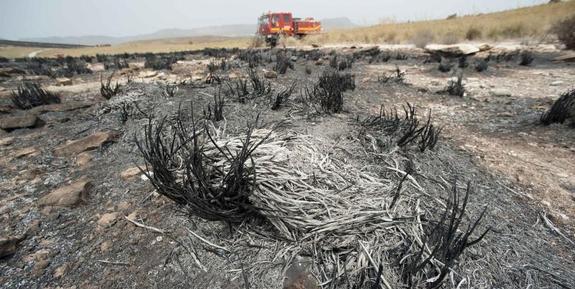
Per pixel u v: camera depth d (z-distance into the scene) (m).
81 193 2.43
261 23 23.45
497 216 2.21
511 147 3.39
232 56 12.80
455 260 1.75
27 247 1.95
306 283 1.60
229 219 1.98
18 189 2.58
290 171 2.25
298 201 2.00
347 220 1.93
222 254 1.88
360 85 6.76
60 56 15.85
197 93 5.04
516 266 1.79
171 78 6.67
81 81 7.49
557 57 9.41
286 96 4.56
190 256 1.88
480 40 16.53
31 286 1.69
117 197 2.46
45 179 2.75
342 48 16.92
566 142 3.43
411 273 1.60
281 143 2.71
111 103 4.57
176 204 2.31
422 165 2.76
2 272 1.76
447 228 1.99
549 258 1.87
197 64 9.24
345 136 3.19
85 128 3.91
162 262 1.84
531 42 13.63
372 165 2.66
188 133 3.33
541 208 2.33
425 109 5.02
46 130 3.91
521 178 2.72
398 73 7.45
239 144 2.57
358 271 1.65
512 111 4.71
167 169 2.16
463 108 5.04
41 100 5.10
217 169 2.11
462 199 2.36
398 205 2.15
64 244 1.98
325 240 1.87
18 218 2.21
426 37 17.06
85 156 3.13
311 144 2.84
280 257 1.81
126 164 2.99
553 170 2.85
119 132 3.69
